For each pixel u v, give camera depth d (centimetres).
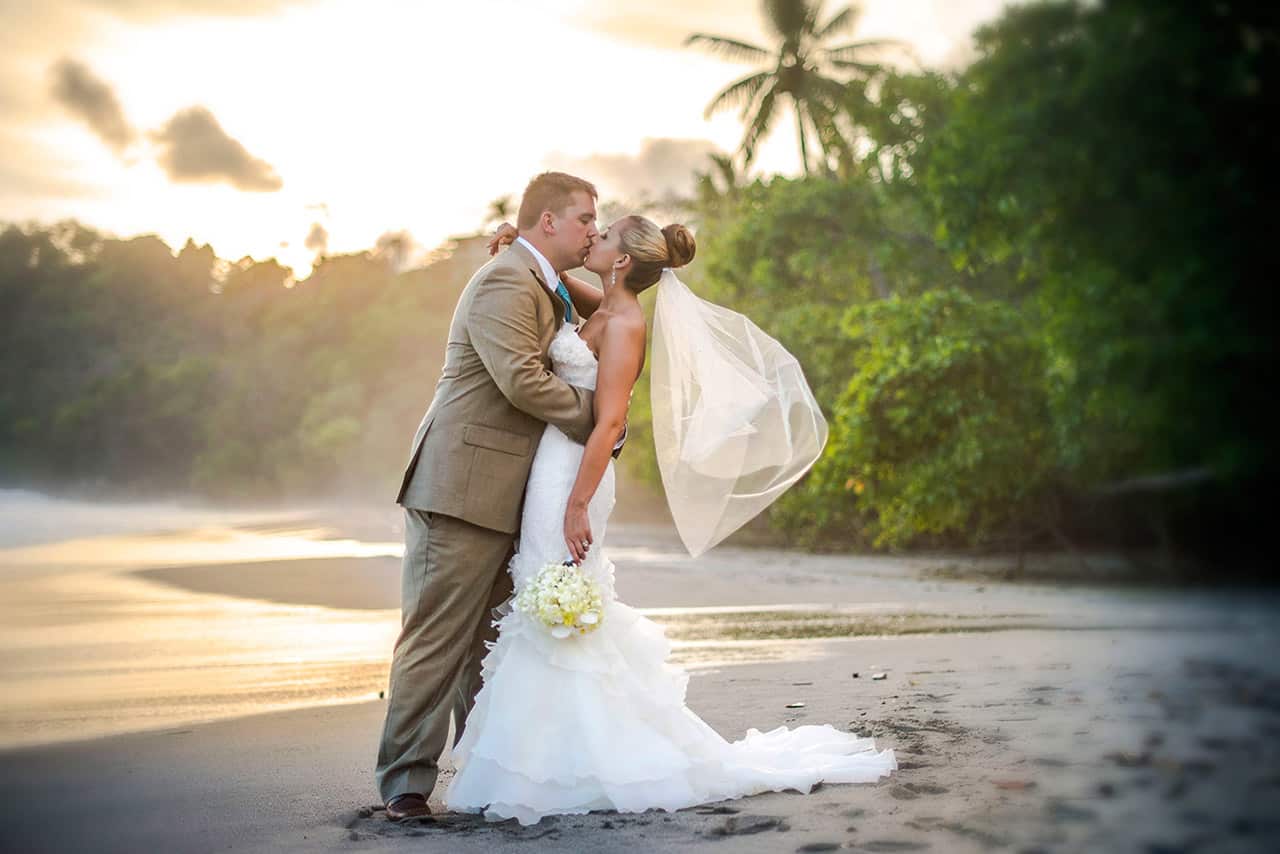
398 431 6222
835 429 1505
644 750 304
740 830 263
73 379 8206
